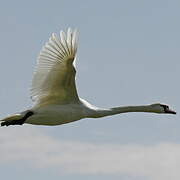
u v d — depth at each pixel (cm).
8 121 1830
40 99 1861
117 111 1992
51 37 1792
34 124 1872
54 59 1816
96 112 1925
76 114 1888
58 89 1859
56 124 1888
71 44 1797
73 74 1838
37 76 1836
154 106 2089
